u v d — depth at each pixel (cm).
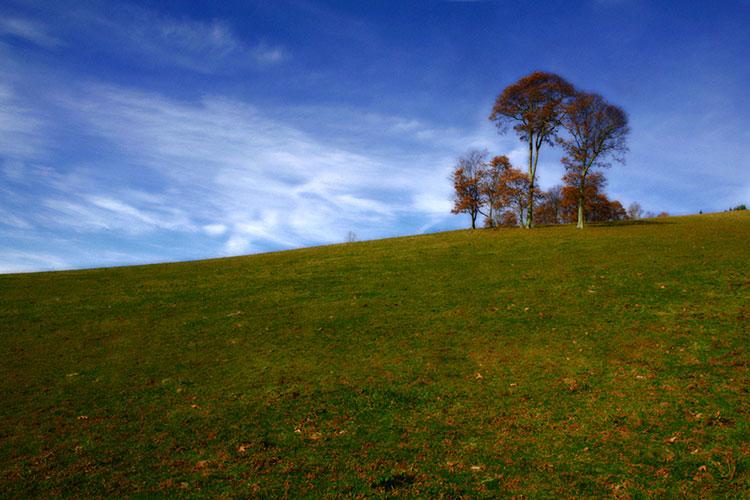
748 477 973
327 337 2231
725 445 1108
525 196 7219
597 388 1530
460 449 1191
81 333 2467
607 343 1933
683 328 2009
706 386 1452
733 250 3566
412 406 1476
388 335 2216
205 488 1028
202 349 2147
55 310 2958
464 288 3031
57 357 2092
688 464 1051
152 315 2788
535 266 3556
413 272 3644
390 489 1002
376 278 3506
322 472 1088
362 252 4909
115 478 1083
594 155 6225
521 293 2808
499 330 2195
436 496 973
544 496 963
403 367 1817
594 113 6184
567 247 4331
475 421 1356
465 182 7850
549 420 1334
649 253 3725
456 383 1645
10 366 1984
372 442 1244
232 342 2225
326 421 1387
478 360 1858
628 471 1043
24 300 3234
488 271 3500
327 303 2867
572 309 2423
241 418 1424
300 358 1967
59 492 1025
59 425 1406
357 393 1588
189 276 4031
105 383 1769
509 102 7062
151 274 4206
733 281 2647
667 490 958
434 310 2583
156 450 1228
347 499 965
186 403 1558
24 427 1398
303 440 1268
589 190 8744
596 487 988
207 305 2978
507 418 1365
